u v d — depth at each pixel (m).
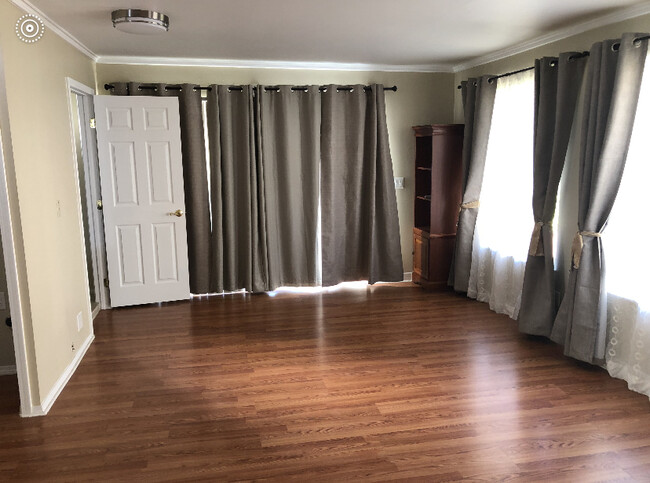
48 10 3.34
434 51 4.94
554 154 4.04
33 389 3.10
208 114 5.29
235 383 3.51
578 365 3.75
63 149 3.81
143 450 2.74
